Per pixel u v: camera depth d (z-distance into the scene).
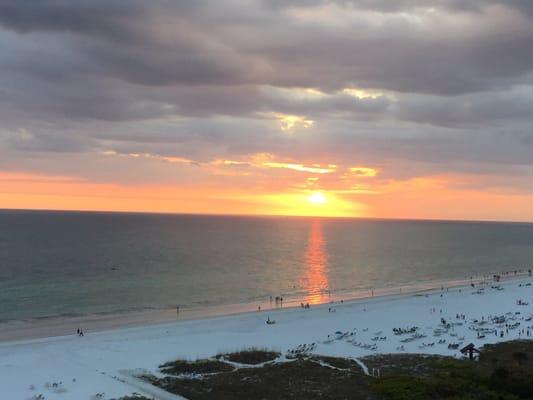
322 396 48.16
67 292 120.25
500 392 47.59
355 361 62.84
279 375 55.19
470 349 65.06
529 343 72.06
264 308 107.94
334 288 139.25
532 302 110.69
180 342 74.62
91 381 54.25
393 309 103.38
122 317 96.38
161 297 118.69
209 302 114.62
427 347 71.94
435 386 48.81
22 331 83.25
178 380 54.28
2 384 53.16
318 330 84.00
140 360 63.53
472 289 132.50
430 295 121.69
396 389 48.56
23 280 134.50
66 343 73.19
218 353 67.50
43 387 52.19
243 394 49.12
